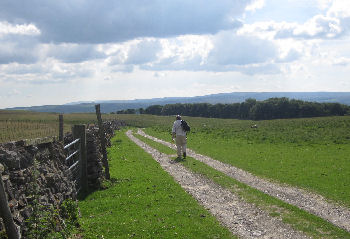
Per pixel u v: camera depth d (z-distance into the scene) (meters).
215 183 16.81
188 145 33.66
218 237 9.81
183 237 9.75
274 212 12.14
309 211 12.29
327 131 39.59
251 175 18.88
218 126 60.47
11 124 16.62
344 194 14.36
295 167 20.48
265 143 32.56
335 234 10.02
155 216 11.62
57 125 21.23
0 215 6.45
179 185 16.41
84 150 15.20
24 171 8.26
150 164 22.78
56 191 10.16
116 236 9.85
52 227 8.35
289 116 170.25
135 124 84.44
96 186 15.80
